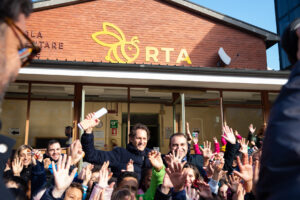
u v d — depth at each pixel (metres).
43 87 8.04
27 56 0.86
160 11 10.86
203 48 10.93
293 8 15.74
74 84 7.98
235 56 11.17
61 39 9.87
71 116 8.31
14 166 4.02
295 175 0.67
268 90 9.06
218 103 8.78
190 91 8.33
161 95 9.42
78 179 3.36
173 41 10.73
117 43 10.21
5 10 0.76
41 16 9.88
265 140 0.79
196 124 9.44
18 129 8.30
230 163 3.83
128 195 2.58
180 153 3.99
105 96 9.45
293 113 0.73
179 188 1.92
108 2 10.47
